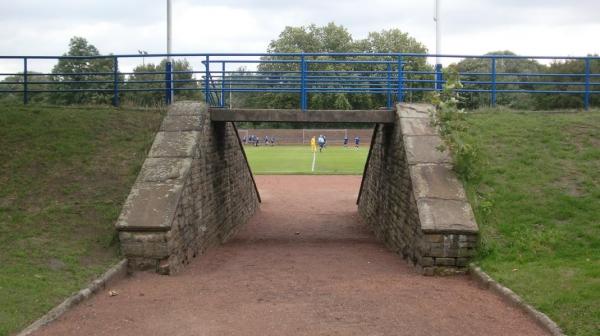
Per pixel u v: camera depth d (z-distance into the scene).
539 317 6.95
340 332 6.73
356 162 42.97
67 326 6.99
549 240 9.73
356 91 14.68
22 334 6.59
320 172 34.84
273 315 7.41
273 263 11.55
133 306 7.86
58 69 32.78
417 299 8.15
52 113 14.54
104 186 11.82
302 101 14.16
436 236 9.80
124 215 10.00
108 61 32.88
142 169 11.38
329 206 23.64
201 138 12.63
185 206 10.99
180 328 6.91
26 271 8.65
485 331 6.74
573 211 10.52
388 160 14.59
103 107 15.06
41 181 11.90
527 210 10.69
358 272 10.38
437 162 11.52
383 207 15.34
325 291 8.73
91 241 10.12
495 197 11.07
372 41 73.44
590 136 13.28
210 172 13.67
